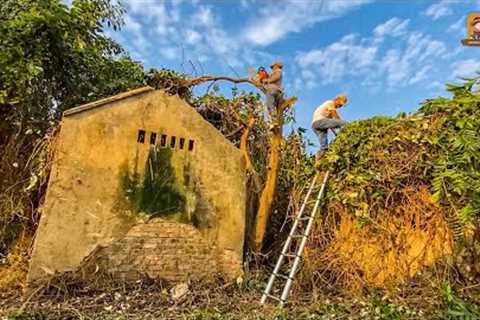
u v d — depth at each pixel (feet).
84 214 18.94
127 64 29.04
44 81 24.07
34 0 23.29
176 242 20.66
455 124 18.88
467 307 16.11
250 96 27.40
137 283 19.49
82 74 25.90
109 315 16.17
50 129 23.24
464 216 17.40
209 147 21.99
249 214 23.70
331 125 25.38
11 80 21.66
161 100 21.16
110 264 19.26
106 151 19.65
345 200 21.11
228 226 21.86
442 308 16.65
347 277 20.18
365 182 20.72
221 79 26.12
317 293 19.36
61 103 25.16
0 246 21.17
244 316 16.53
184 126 21.50
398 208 20.17
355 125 22.48
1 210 21.47
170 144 21.07
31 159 21.08
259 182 24.38
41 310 16.25
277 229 24.38
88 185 19.15
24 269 19.58
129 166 20.04
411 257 19.49
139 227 19.97
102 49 27.58
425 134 19.48
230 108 27.17
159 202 20.48
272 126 24.09
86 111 19.56
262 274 21.75
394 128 20.65
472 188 17.42
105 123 19.79
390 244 19.98
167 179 20.76
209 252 21.27
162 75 28.37
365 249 20.44
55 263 18.20
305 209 22.82
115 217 19.51
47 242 18.19
